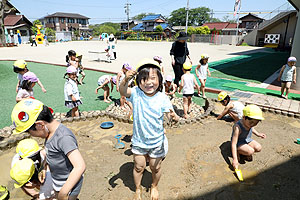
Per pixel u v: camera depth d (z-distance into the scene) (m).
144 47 30.98
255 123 3.27
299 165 3.53
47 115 1.91
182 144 4.15
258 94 7.22
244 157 3.75
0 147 3.90
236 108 4.70
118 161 3.60
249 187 3.04
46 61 14.76
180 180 3.18
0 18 29.02
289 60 6.45
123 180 3.16
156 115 2.44
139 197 2.79
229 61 16.23
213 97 7.10
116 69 11.76
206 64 6.75
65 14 78.75
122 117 5.14
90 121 5.14
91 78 9.79
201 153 3.86
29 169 2.21
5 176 3.24
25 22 48.44
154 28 69.75
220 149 3.98
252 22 51.78
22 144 2.35
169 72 11.23
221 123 5.11
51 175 2.21
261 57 19.38
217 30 55.12
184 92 5.15
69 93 4.77
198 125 5.00
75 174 1.87
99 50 24.88
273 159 3.70
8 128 4.64
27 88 4.25
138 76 2.41
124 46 33.34
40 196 2.34
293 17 32.66
